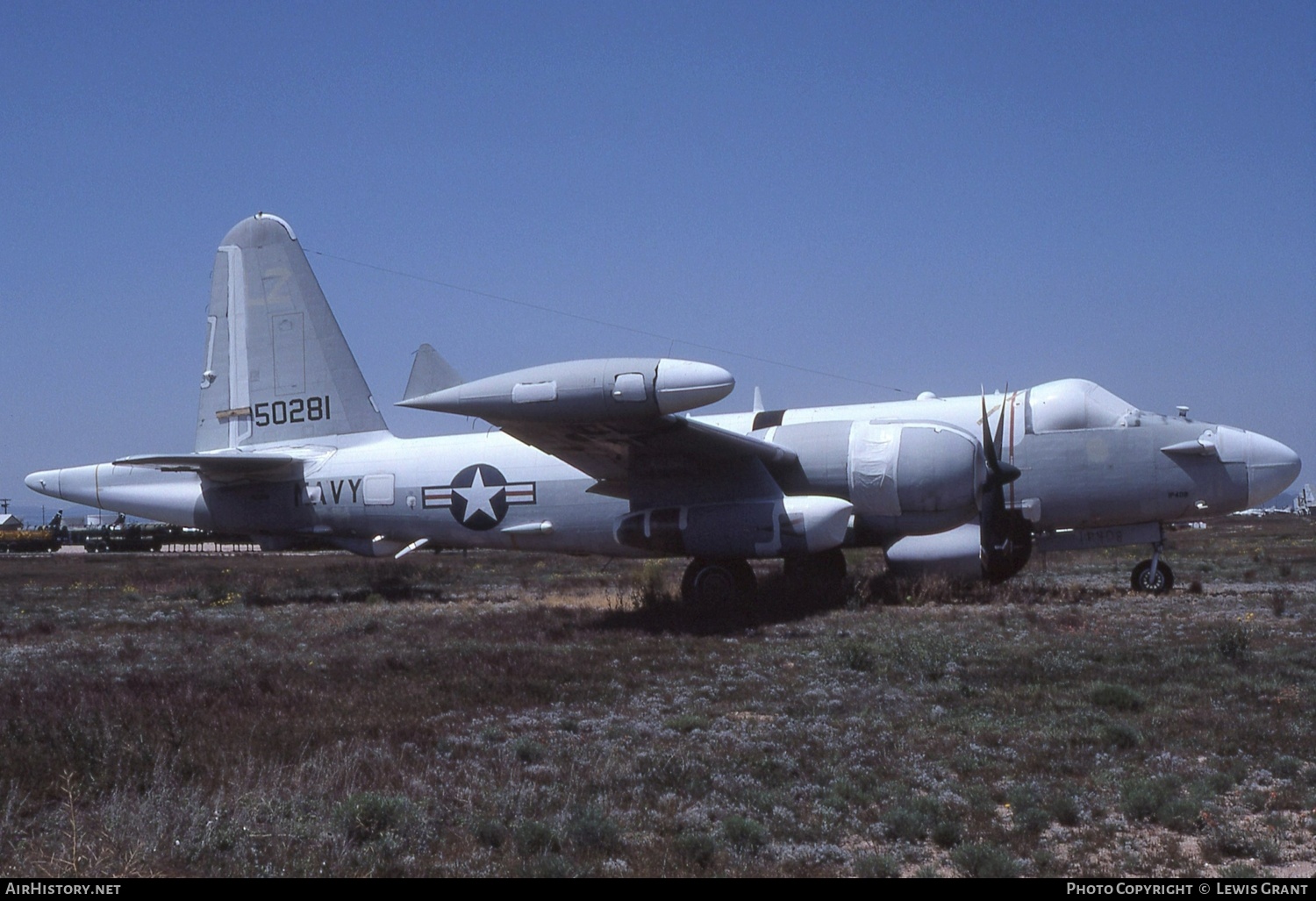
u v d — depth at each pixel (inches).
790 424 778.8
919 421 729.6
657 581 940.6
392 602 873.5
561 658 525.7
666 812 281.1
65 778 290.8
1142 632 585.6
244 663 533.0
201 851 244.2
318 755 323.0
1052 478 763.4
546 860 237.6
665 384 583.2
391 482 855.1
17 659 565.3
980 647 534.6
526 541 823.7
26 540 2263.8
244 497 902.4
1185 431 765.3
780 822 273.1
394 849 249.4
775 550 669.9
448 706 416.2
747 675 475.2
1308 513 4237.2
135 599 941.8
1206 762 326.6
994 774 317.4
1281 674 456.4
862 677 464.8
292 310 913.5
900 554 790.5
